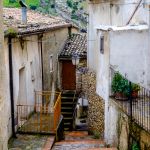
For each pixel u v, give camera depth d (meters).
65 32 24.05
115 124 11.80
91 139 15.56
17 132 13.47
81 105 21.48
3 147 6.58
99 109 15.16
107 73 12.80
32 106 16.03
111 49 12.75
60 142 13.48
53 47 20.98
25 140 12.84
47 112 16.28
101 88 13.81
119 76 12.16
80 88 21.69
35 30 15.48
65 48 23.38
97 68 14.51
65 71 23.64
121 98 12.00
